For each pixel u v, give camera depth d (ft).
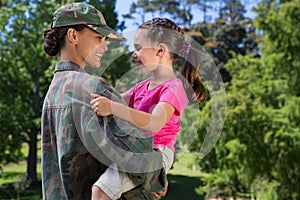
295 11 37.45
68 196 4.69
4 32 53.78
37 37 53.98
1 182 57.98
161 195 4.96
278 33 38.27
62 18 5.04
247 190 43.45
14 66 55.57
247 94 38.58
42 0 52.90
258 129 36.14
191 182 50.49
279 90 38.88
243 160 36.81
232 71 44.34
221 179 43.50
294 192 36.22
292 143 34.76
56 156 4.93
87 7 5.09
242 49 83.92
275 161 36.11
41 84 58.39
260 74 41.73
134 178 4.64
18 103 54.03
